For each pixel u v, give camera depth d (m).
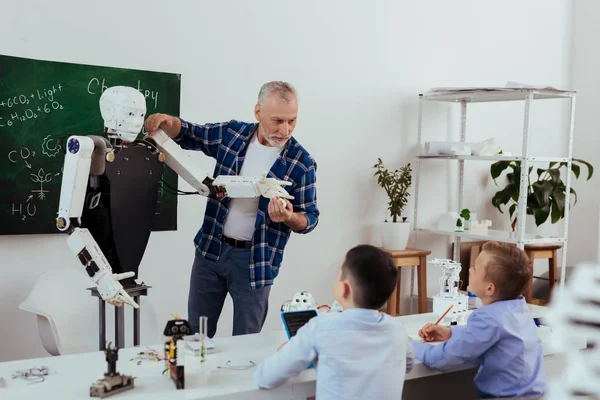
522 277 1.96
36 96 3.05
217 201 2.60
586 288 1.06
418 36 4.36
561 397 1.09
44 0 3.06
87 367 1.77
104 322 2.21
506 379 1.93
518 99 4.32
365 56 4.12
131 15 3.29
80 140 2.00
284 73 3.81
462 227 4.27
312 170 2.63
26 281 3.10
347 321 1.61
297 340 1.63
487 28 4.70
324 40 3.95
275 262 2.63
